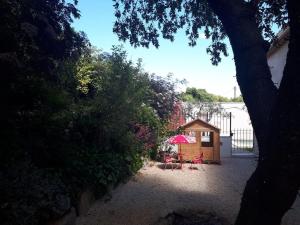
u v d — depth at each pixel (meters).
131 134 10.12
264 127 3.58
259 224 3.54
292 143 3.16
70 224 5.65
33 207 4.52
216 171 11.27
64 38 7.80
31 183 4.86
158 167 11.71
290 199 3.37
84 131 8.41
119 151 9.42
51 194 5.09
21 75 5.90
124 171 9.06
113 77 9.39
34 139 5.91
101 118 8.95
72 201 5.95
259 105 3.64
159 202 7.37
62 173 6.13
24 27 6.20
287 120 3.17
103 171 7.62
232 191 8.47
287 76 3.19
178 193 8.19
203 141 13.45
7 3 5.81
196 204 7.25
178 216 6.47
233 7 3.86
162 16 7.05
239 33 3.81
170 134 13.14
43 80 6.87
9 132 5.28
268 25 5.81
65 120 7.37
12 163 5.09
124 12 7.12
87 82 11.09
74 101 9.75
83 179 6.55
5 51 5.64
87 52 11.58
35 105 6.18
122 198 7.61
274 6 5.38
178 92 15.46
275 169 3.28
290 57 3.18
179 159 12.46
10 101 5.59
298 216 6.46
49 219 4.92
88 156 7.61
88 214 6.43
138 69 10.12
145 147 11.77
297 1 3.08
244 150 17.30
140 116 11.68
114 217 6.33
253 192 3.59
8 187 4.50
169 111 14.44
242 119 21.94
